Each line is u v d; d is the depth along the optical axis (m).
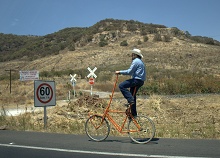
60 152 7.35
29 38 153.75
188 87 26.22
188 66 63.66
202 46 89.94
